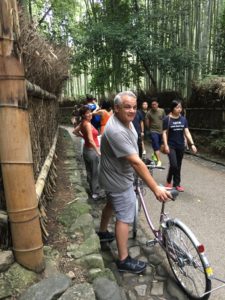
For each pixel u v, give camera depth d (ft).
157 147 22.82
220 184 19.31
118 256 10.07
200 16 37.76
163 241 9.71
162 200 8.45
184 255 8.61
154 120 22.82
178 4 37.88
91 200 15.96
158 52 36.47
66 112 65.92
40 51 11.81
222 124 30.71
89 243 9.80
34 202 7.89
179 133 16.89
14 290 7.41
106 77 44.91
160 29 38.27
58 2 42.78
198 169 23.59
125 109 8.61
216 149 28.58
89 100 23.88
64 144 31.01
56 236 10.30
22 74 7.48
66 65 22.22
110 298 7.61
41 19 37.29
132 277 9.50
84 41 38.70
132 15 38.32
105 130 9.01
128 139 8.64
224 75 33.55
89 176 16.02
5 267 7.73
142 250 11.06
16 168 7.54
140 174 8.53
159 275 9.63
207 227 13.07
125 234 9.50
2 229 8.06
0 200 8.21
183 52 36.63
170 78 41.57
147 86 46.62
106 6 42.39
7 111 7.34
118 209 9.39
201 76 37.35
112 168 9.13
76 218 11.48
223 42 36.19
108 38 37.65
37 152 12.45
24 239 7.83
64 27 42.27
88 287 7.66
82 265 8.80
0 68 7.22
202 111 34.09
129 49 38.09
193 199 16.51
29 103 11.19
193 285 8.57
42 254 8.22
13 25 7.29
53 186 15.02
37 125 13.32
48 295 7.23
